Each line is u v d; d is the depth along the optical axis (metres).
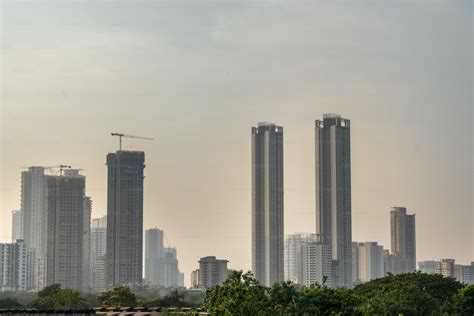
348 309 169.50
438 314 196.62
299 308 166.25
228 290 168.62
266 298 169.75
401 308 198.75
